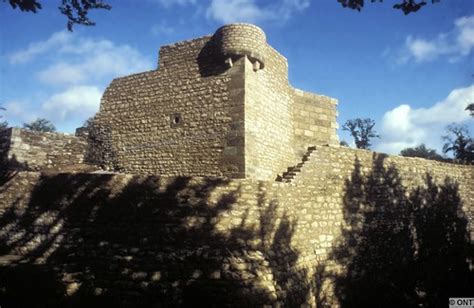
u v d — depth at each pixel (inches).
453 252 589.0
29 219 359.6
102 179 346.3
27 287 284.7
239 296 257.9
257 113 472.4
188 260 283.6
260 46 468.1
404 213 526.0
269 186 354.0
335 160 452.8
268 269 290.7
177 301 261.6
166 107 509.4
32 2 275.6
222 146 448.8
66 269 300.0
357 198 466.9
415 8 262.8
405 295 474.6
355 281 431.5
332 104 626.8
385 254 483.2
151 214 325.1
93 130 577.3
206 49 492.1
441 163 609.9
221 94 464.8
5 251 358.3
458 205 620.4
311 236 396.5
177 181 331.0
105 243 323.0
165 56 526.9
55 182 361.1
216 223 315.3
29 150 532.1
